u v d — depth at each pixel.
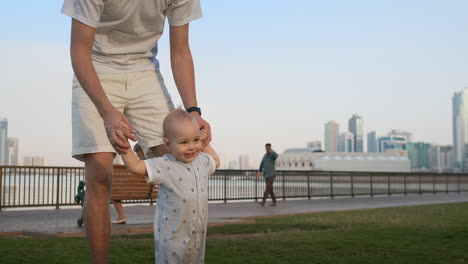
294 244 5.01
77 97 2.79
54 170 10.98
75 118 2.78
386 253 4.51
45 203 10.73
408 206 12.99
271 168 13.95
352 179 20.72
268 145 14.02
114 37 2.81
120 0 2.64
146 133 2.92
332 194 19.59
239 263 3.94
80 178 11.45
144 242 5.04
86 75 2.54
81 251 4.39
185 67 2.91
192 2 2.88
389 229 6.61
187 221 2.39
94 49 2.84
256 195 16.38
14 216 8.80
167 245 2.38
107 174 2.78
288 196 17.62
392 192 23.17
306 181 18.52
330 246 4.89
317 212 10.52
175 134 2.33
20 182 10.42
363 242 5.21
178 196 2.36
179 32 2.89
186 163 2.42
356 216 9.28
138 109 2.90
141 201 10.63
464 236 5.81
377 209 11.66
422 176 24.98
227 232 6.32
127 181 6.96
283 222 7.86
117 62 2.84
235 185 15.76
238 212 10.64
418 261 4.12
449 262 4.08
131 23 2.75
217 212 10.66
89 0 2.54
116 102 2.84
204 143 2.61
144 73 2.91
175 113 2.37
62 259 3.97
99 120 2.76
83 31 2.57
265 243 5.05
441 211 10.77
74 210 10.61
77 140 2.76
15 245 4.73
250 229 6.68
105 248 2.78
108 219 2.81
